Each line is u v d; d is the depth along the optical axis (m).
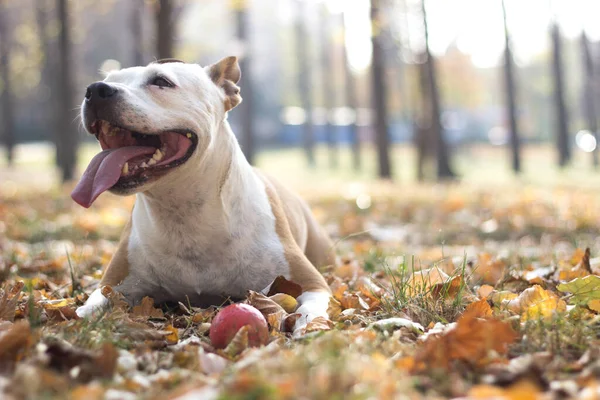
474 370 1.06
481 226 3.57
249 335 1.20
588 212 3.73
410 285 1.53
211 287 1.52
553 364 1.08
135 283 1.56
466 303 1.47
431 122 8.00
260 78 21.56
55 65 8.65
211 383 1.00
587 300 1.42
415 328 1.28
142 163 1.37
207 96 1.47
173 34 4.22
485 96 27.23
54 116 9.45
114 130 1.43
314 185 6.91
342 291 1.67
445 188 6.27
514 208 4.16
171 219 1.47
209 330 1.31
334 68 17.28
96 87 1.34
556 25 10.85
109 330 1.25
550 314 1.28
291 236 1.61
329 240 2.00
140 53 6.93
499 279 1.77
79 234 2.95
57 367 1.07
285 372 0.98
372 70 7.79
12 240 2.84
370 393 0.92
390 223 3.87
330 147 13.38
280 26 20.36
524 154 17.33
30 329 1.18
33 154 13.42
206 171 1.45
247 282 1.52
